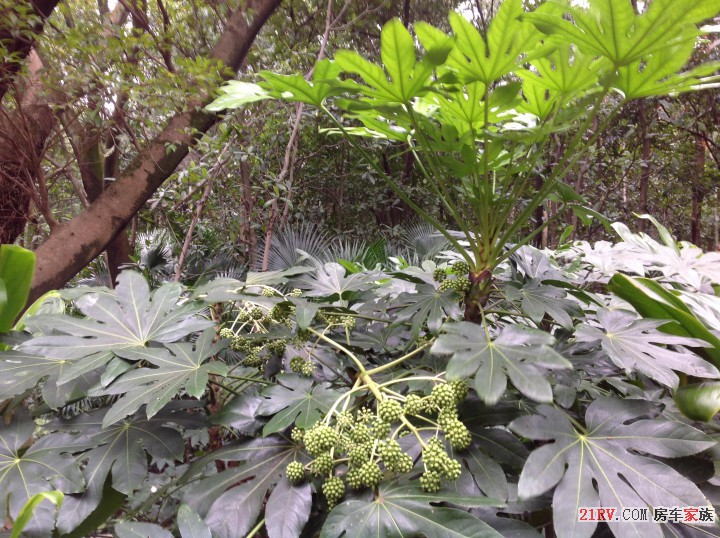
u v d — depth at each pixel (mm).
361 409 883
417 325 950
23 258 1106
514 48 833
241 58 3188
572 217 4711
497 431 886
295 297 1169
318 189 6219
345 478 842
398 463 751
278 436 965
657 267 1392
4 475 880
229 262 4523
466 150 923
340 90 938
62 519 844
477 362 761
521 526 788
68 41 2445
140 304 1167
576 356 1077
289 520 777
